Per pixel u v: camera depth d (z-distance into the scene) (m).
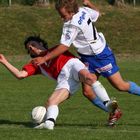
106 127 24.59
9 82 48.59
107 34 86.06
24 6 96.44
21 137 21.55
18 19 89.31
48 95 39.69
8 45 81.81
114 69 24.77
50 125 23.19
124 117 28.61
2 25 87.31
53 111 23.23
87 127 24.59
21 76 24.00
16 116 28.91
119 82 24.88
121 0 98.31
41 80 50.25
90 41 24.33
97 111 31.08
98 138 21.41
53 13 92.06
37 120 23.50
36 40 24.61
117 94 40.19
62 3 23.47
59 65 23.86
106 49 24.66
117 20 90.38
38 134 22.09
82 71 23.55
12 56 77.50
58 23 88.62
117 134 22.39
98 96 24.23
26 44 24.66
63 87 23.64
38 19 89.69
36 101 36.19
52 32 85.94
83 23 23.81
